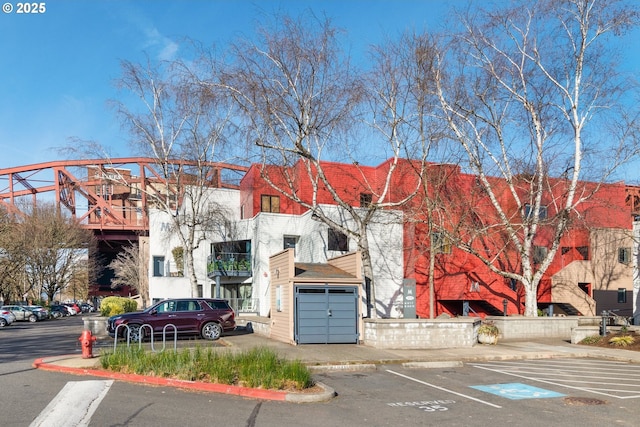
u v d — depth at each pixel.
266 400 10.98
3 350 20.91
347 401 11.18
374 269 34.97
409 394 11.98
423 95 25.09
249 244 38.44
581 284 38.59
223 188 45.72
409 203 33.53
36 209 69.06
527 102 27.31
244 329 27.61
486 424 9.33
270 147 25.08
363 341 20.56
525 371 15.52
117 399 10.64
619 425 9.30
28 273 70.12
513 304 35.56
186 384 11.95
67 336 28.52
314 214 26.42
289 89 24.39
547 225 30.91
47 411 9.61
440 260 35.91
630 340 21.06
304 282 20.31
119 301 30.70
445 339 20.45
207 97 25.81
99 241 100.75
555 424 9.34
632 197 39.16
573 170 27.92
